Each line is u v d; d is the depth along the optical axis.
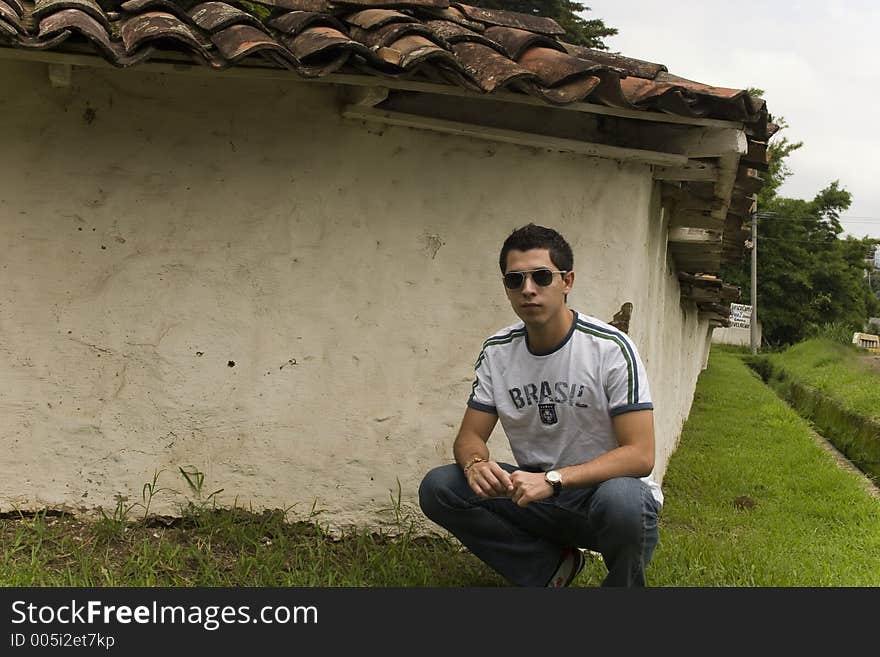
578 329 3.40
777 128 4.84
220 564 3.99
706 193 5.93
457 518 3.62
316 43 3.64
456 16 4.47
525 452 3.57
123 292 4.18
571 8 19.31
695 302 13.16
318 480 4.40
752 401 16.78
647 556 3.41
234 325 4.29
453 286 4.50
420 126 4.36
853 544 6.07
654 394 6.54
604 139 4.64
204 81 4.19
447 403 4.51
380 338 4.44
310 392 4.38
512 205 4.54
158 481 4.25
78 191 4.12
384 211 4.41
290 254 4.33
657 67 4.72
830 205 46.97
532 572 3.72
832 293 46.78
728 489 7.79
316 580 3.85
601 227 4.65
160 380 4.23
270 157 4.29
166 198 4.20
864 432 11.72
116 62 3.41
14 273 4.09
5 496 4.13
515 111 4.50
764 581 4.52
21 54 3.51
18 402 4.13
